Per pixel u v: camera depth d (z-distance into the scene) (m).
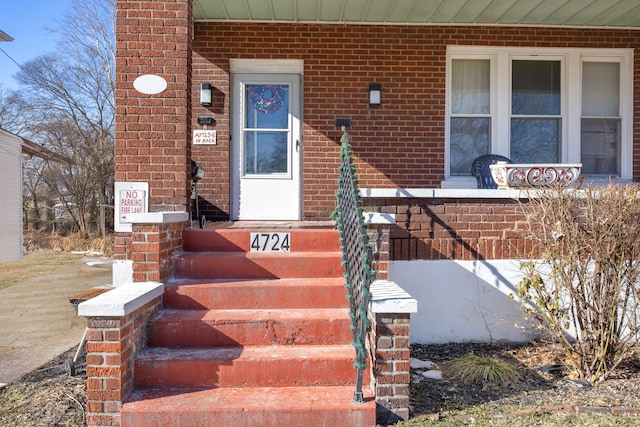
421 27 6.97
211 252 4.75
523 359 4.79
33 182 23.59
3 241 8.99
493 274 5.20
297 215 7.12
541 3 6.29
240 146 7.08
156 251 4.20
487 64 7.22
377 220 4.30
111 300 3.43
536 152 7.25
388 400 3.47
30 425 3.50
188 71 4.77
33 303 8.83
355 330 3.52
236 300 4.24
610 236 4.22
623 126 7.23
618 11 6.55
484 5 6.36
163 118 4.68
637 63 7.12
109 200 23.09
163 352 3.79
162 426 3.30
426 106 6.99
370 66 6.95
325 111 6.94
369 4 6.32
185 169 4.71
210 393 3.55
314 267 4.58
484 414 3.61
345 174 4.38
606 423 3.46
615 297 4.25
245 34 6.88
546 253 4.42
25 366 4.96
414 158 7.00
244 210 7.10
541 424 3.46
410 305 3.44
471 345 5.17
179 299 4.23
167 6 4.66
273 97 7.13
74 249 19.44
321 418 3.35
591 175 7.30
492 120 7.16
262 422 3.33
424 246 5.18
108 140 23.67
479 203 5.20
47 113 23.66
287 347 3.93
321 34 6.93
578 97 7.18
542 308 4.46
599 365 4.25
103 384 3.35
